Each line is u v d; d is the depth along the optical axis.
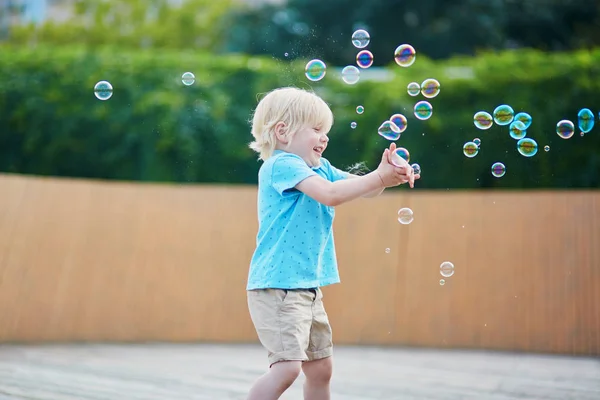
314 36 13.45
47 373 4.04
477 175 6.52
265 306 2.57
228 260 5.75
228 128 6.70
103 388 3.67
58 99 6.72
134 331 5.50
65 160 6.75
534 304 5.43
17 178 5.52
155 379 3.96
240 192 5.93
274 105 2.80
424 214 5.80
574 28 13.55
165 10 13.23
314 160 2.80
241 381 3.96
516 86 6.52
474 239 5.67
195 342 5.52
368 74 7.27
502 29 13.33
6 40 12.67
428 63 6.84
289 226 2.62
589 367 4.62
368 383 3.97
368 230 5.80
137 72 6.74
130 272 5.60
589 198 5.56
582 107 6.47
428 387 3.87
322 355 2.68
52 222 5.50
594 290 5.34
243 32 13.30
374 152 6.56
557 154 6.46
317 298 2.66
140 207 5.76
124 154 6.70
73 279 5.46
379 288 5.66
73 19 13.13
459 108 6.55
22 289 5.29
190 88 6.72
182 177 6.67
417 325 5.54
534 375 4.29
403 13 13.33
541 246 5.55
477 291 5.55
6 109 6.74
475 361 4.80
